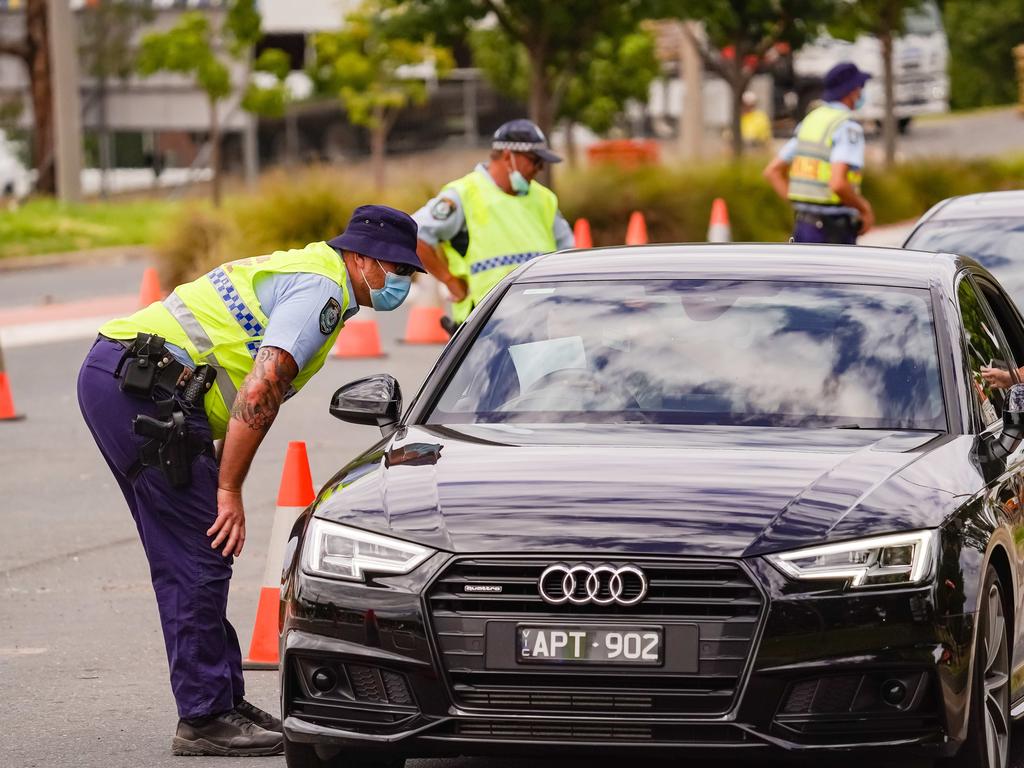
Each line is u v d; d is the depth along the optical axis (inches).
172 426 641.6
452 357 670.5
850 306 658.2
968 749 537.6
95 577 992.9
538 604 521.3
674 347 649.6
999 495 583.5
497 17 2800.2
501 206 1079.6
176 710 730.2
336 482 590.2
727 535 519.5
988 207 1114.7
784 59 5002.5
